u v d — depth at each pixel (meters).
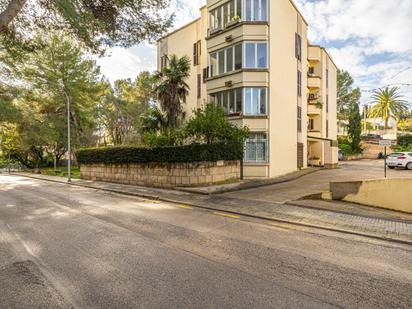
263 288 3.83
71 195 13.80
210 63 19.89
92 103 35.00
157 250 5.37
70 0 8.55
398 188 10.80
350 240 6.18
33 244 5.73
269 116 17.92
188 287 3.84
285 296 3.61
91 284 3.93
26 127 31.02
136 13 10.08
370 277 4.24
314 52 27.97
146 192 13.98
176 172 15.27
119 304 3.39
